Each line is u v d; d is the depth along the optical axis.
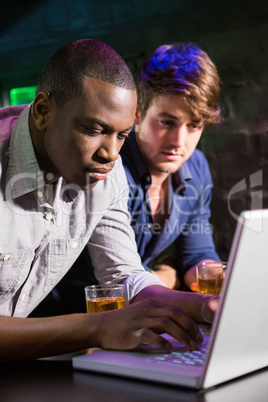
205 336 0.94
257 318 0.73
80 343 0.87
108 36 2.99
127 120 0.99
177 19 2.84
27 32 3.10
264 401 0.66
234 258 0.65
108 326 0.87
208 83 1.73
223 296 0.65
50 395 0.71
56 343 0.87
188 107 1.72
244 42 2.92
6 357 0.87
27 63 3.26
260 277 0.70
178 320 0.86
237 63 2.95
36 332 0.87
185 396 0.69
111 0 2.92
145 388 0.72
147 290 1.16
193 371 0.73
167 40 2.99
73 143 0.99
